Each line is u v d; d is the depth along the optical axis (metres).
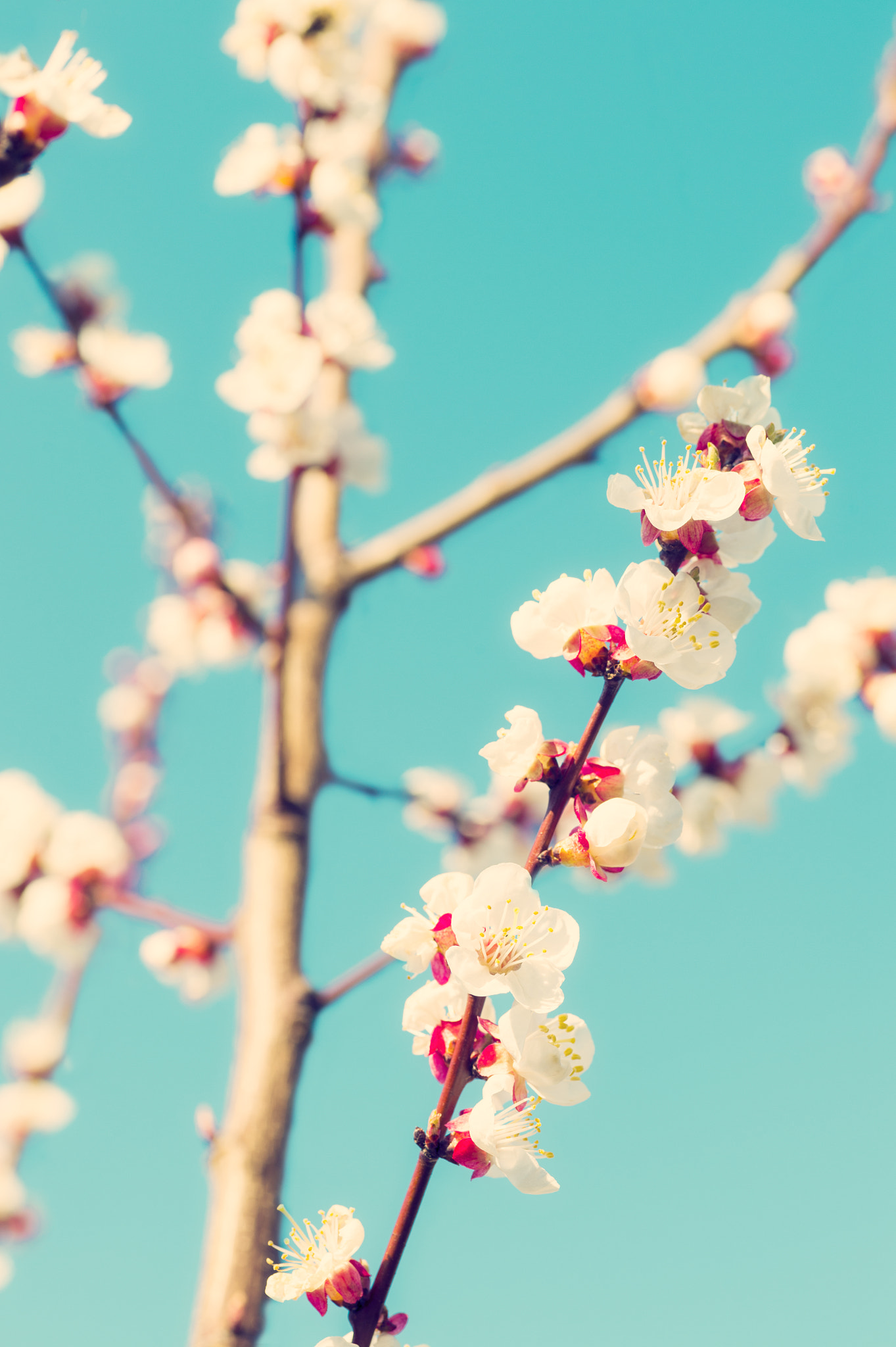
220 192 0.96
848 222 1.05
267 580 1.10
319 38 1.03
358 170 1.15
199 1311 0.78
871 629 1.13
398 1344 0.69
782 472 0.70
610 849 0.70
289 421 1.01
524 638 0.71
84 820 0.95
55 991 1.28
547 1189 0.69
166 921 0.88
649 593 0.70
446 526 1.02
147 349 0.92
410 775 1.19
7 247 0.84
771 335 1.05
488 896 0.70
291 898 0.86
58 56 0.78
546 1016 0.69
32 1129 1.23
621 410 1.03
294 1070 0.82
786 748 1.17
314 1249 0.70
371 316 1.06
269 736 0.91
